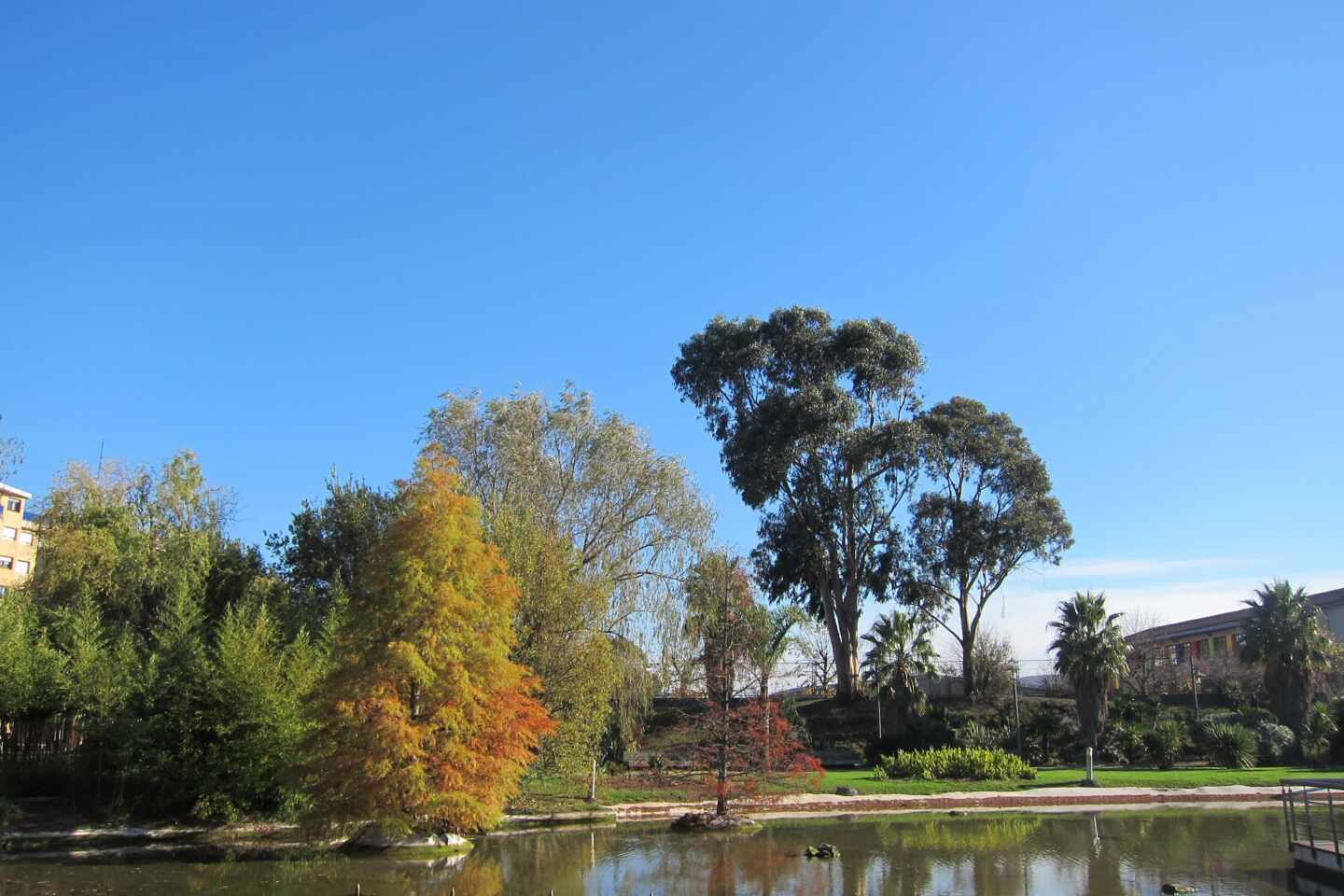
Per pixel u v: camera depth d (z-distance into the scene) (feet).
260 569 137.80
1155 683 223.10
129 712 93.61
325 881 70.79
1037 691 224.33
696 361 203.21
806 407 184.14
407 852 82.48
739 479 192.34
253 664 95.86
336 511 135.54
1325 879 70.79
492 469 127.13
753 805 115.34
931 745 171.73
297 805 94.17
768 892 67.92
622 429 133.90
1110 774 150.10
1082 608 168.66
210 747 93.66
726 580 109.81
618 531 128.77
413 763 78.02
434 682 80.02
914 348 196.65
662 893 67.41
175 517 158.81
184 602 106.52
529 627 105.40
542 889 68.74
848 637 201.57
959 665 231.30
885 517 200.23
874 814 116.26
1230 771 153.48
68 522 144.77
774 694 162.30
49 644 111.34
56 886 68.33
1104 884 70.38
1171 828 101.86
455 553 83.15
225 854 82.84
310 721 88.63
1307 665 166.09
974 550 199.93
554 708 104.78
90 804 95.61
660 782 120.16
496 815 82.58
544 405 134.51
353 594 100.63
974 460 201.26
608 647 108.68
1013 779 142.82
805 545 194.80
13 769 99.50
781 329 198.49
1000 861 80.48
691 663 117.19
